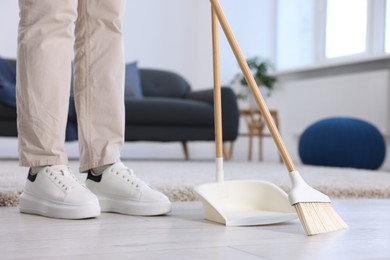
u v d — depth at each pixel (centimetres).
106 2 135
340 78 477
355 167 380
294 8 563
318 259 83
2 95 356
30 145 127
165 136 411
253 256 84
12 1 490
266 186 133
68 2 126
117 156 139
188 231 109
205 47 558
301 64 557
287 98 539
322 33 535
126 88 437
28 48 124
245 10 569
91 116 136
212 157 559
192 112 412
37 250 85
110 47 136
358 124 388
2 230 106
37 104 125
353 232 111
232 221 118
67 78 128
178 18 559
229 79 557
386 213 147
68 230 107
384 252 90
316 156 397
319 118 498
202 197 124
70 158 454
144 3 547
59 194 125
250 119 550
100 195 140
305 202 110
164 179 220
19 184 178
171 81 481
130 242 95
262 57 574
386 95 434
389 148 445
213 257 83
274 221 120
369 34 477
